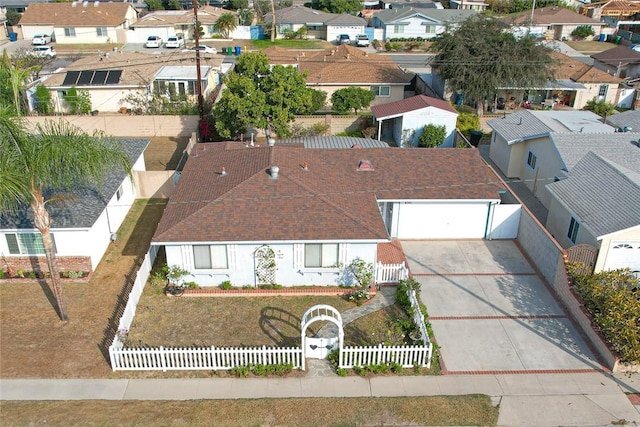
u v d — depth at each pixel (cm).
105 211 2447
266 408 1572
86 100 4341
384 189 2467
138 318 1980
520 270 2334
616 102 4900
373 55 5128
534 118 3388
